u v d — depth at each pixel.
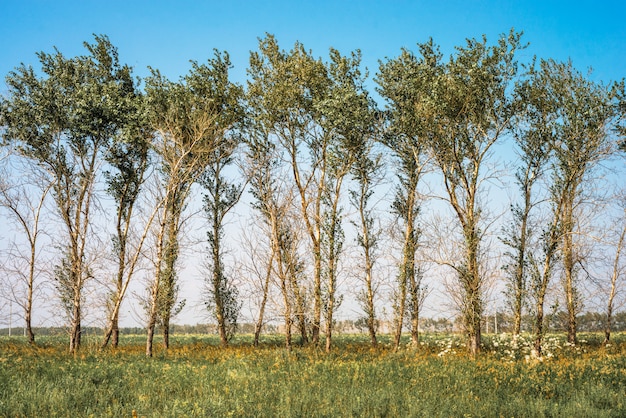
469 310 24.28
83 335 25.69
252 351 24.33
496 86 24.88
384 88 28.12
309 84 27.86
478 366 18.92
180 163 25.45
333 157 27.70
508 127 25.75
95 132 27.33
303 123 28.38
